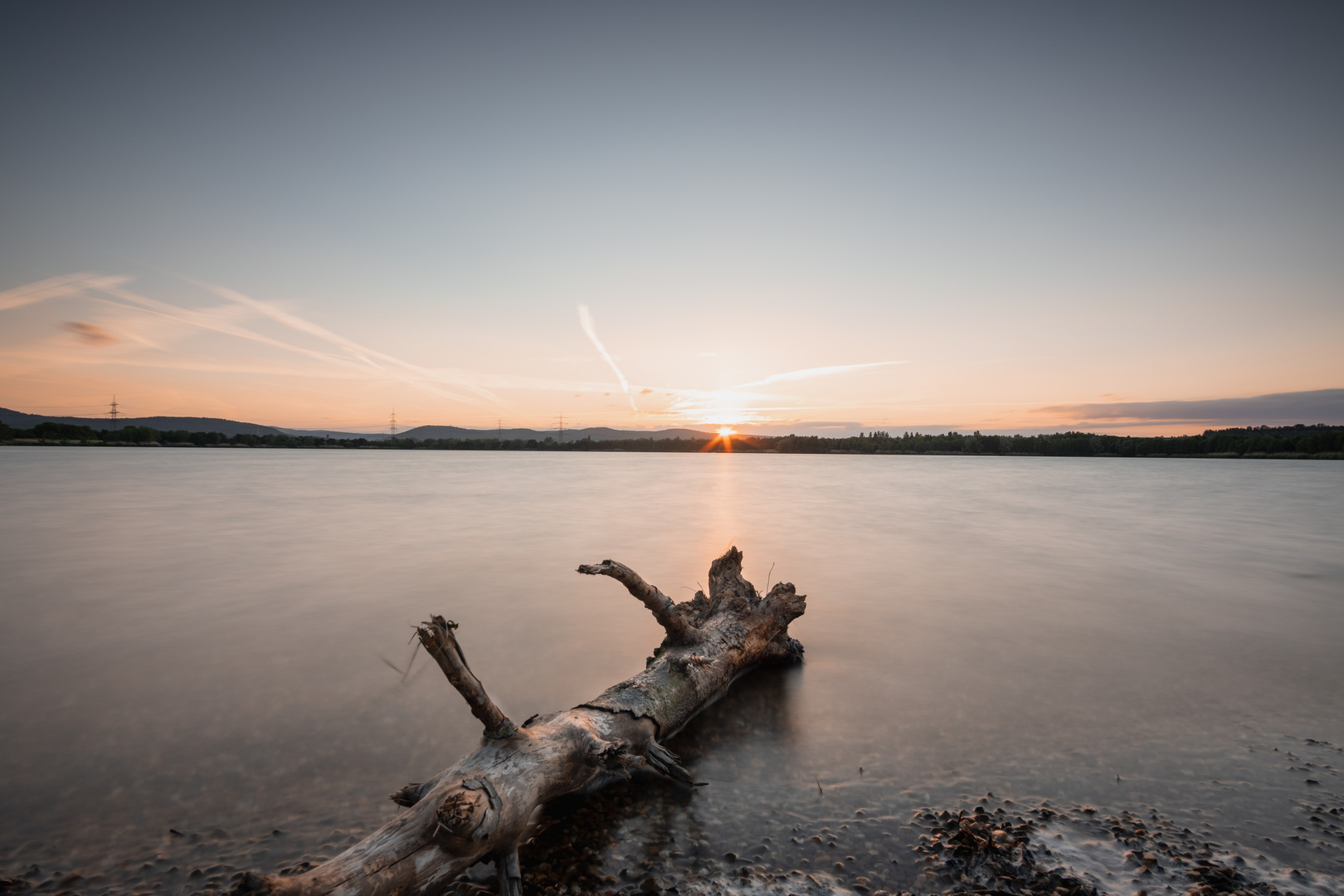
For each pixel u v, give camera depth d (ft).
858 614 25.61
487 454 473.26
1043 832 10.77
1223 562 37.83
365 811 11.39
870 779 12.66
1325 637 22.35
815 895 9.20
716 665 16.33
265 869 9.69
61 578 31.30
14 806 11.37
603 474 163.02
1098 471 199.72
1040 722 15.39
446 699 16.56
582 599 27.73
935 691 17.46
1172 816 11.32
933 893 9.32
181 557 37.52
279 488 96.37
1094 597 28.68
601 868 9.80
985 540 47.37
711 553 40.52
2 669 18.60
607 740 11.88
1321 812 11.47
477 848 9.05
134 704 16.05
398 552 39.81
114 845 10.25
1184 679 18.22
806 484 127.75
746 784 12.50
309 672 18.49
